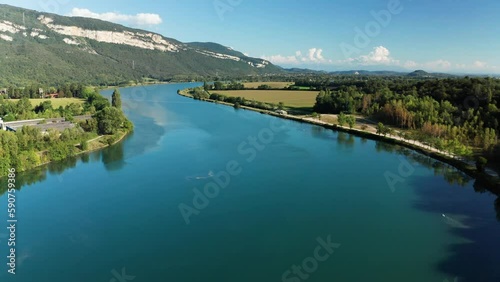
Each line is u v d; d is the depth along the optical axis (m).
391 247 62.12
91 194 84.00
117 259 58.34
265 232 67.25
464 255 59.50
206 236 65.75
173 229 68.19
